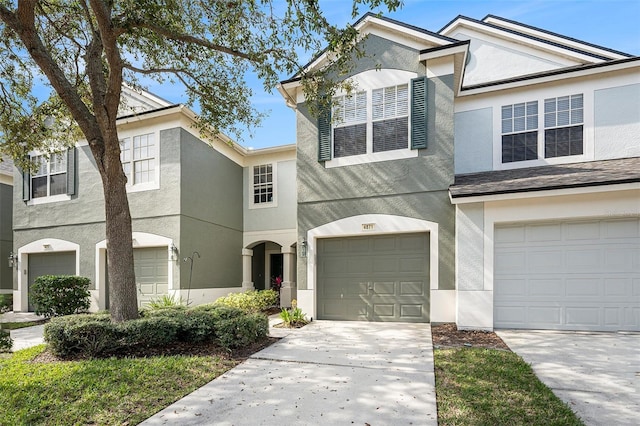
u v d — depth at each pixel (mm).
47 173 13570
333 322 9297
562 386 4660
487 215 8156
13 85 9086
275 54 7480
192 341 6680
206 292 12523
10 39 8352
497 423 3713
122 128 12500
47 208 13414
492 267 8031
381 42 9562
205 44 7465
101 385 4750
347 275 9633
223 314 7051
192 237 11969
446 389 4574
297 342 7102
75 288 11102
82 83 9156
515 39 11703
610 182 7113
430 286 8766
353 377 5070
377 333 7848
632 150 9102
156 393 4574
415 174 9070
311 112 8312
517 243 8180
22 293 13672
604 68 9281
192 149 12211
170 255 11414
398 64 9383
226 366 5621
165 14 7441
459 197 8070
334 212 9695
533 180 8258
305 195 10000
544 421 3713
